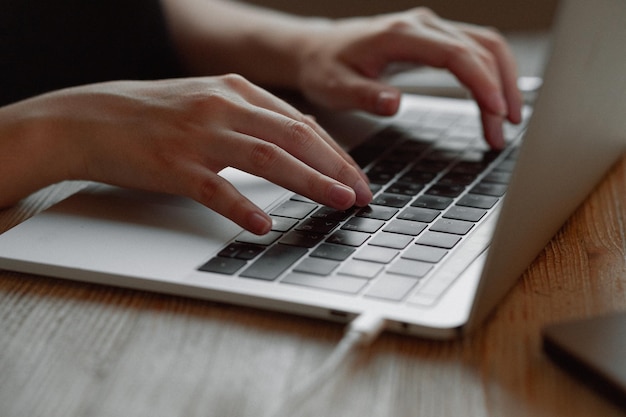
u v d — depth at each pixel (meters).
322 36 1.03
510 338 0.45
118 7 1.13
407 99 0.98
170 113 0.64
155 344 0.45
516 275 0.49
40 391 0.41
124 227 0.58
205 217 0.60
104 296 0.51
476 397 0.40
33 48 1.09
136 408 0.39
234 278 0.50
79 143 0.65
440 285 0.48
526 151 0.40
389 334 0.45
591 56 0.44
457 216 0.60
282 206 0.62
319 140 0.62
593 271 0.53
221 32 1.14
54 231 0.58
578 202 0.62
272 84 1.07
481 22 1.75
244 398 0.40
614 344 0.41
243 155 0.60
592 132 0.55
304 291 0.48
